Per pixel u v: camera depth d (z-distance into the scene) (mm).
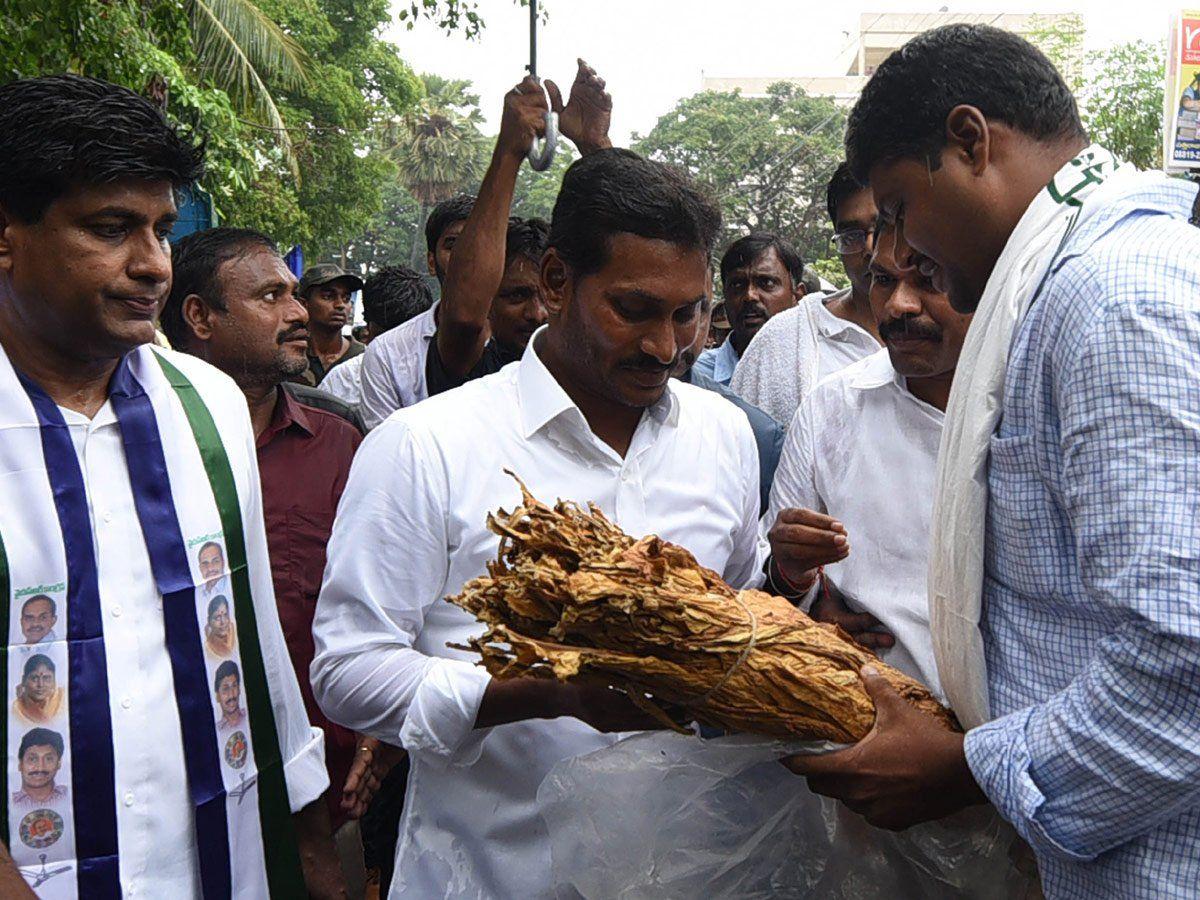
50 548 1719
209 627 1897
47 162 1654
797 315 3594
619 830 1747
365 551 1881
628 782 1756
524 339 3508
